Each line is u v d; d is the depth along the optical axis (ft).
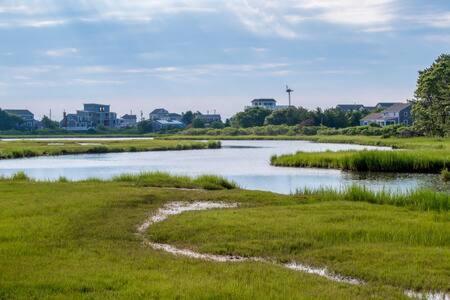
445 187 114.01
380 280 39.70
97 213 64.23
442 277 39.88
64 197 77.20
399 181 126.21
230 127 581.53
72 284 35.91
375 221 59.47
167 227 57.16
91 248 47.47
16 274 38.32
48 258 43.14
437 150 174.81
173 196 83.25
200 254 47.73
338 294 35.29
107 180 109.40
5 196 78.54
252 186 118.21
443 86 318.86
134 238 53.01
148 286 35.63
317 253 46.78
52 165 181.37
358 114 578.25
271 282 37.70
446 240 50.67
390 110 542.98
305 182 125.59
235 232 54.39
